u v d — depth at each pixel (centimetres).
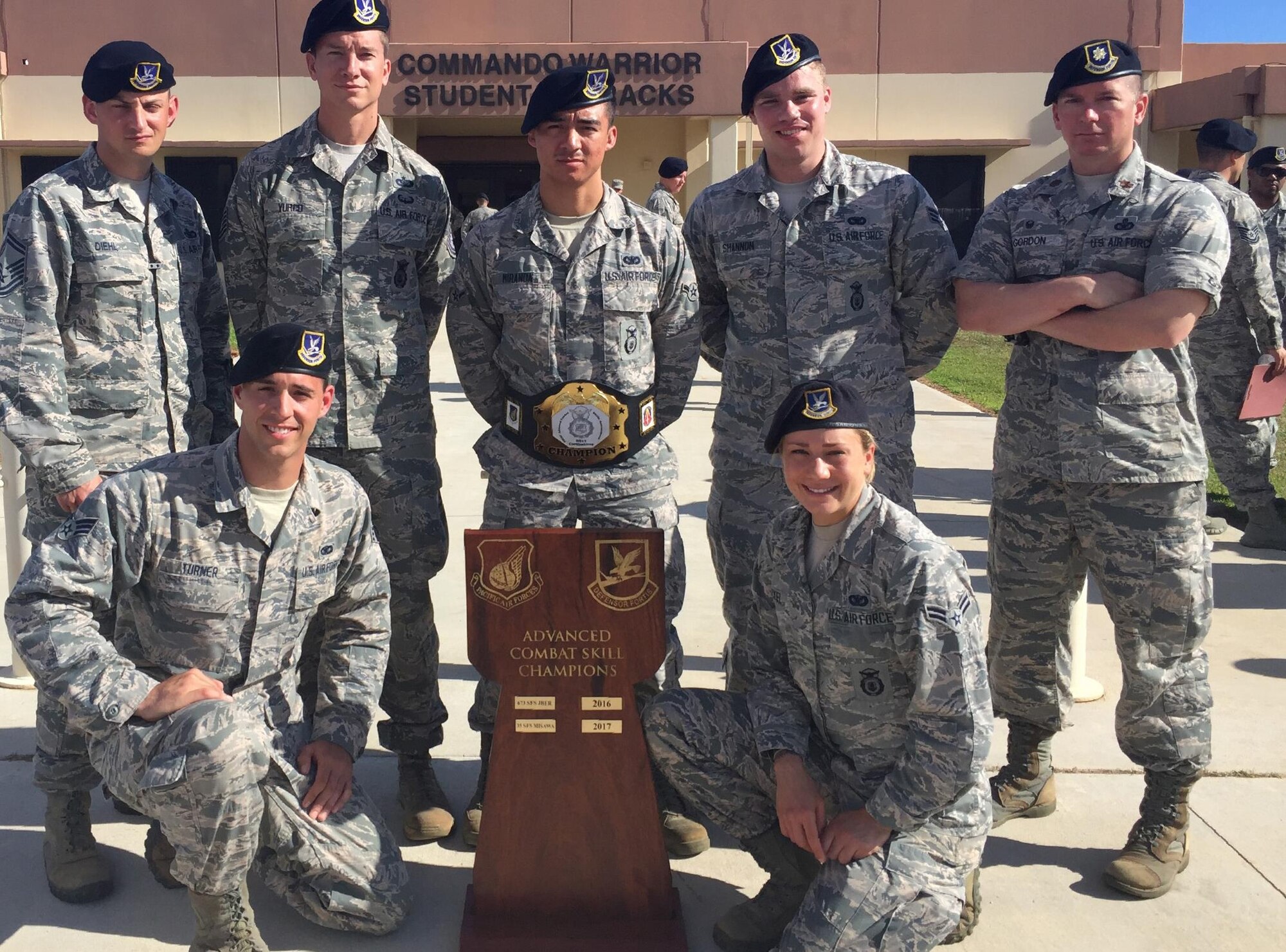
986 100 2042
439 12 1941
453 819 354
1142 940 301
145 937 300
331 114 351
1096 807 368
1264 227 624
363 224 353
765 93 337
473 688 463
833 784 295
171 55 1920
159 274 349
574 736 293
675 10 1970
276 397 282
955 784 265
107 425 342
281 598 298
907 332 359
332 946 297
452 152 2086
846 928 263
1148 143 2086
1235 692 451
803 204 344
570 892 296
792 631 287
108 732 275
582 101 324
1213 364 634
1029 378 337
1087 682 457
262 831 292
